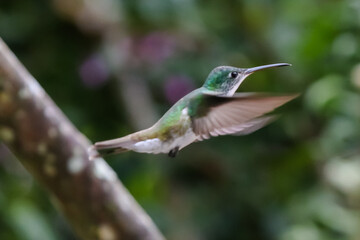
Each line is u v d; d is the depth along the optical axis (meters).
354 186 6.94
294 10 8.32
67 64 7.58
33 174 4.09
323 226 7.34
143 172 8.08
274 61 8.10
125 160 8.06
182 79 7.78
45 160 3.98
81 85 7.64
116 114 7.90
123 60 7.59
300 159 7.94
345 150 7.39
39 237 6.37
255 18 8.02
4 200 6.47
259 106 2.94
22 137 3.92
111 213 4.08
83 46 7.56
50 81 7.61
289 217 7.77
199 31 7.50
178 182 7.93
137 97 7.68
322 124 8.00
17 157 4.06
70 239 7.45
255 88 8.17
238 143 7.98
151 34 7.62
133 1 7.29
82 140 4.06
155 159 7.90
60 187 4.05
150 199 8.19
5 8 7.36
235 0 7.93
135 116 7.62
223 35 8.00
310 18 8.16
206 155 7.89
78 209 4.08
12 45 7.39
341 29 7.72
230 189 7.95
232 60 7.99
